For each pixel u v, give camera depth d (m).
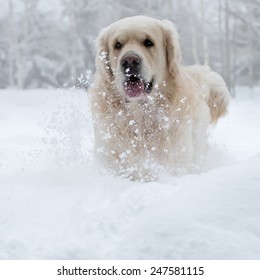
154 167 4.99
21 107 17.41
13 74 38.31
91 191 4.01
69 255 2.64
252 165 3.06
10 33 34.16
